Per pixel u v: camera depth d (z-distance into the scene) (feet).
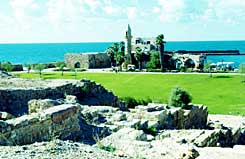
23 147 48.47
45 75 339.98
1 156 42.78
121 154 53.26
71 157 45.85
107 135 72.38
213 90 264.11
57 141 53.93
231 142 104.88
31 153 45.50
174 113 111.65
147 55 453.58
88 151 50.80
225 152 47.14
